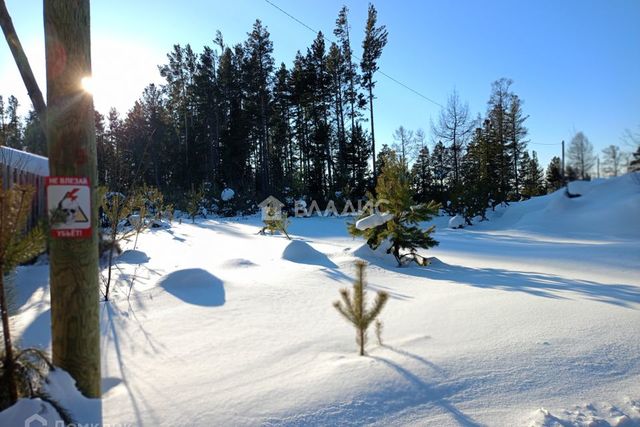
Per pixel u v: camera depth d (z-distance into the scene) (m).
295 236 17.16
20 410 2.21
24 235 2.45
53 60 2.49
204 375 3.06
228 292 5.80
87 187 2.54
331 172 35.03
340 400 2.55
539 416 2.37
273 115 40.22
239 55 42.12
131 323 4.43
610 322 4.16
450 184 38.47
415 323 4.34
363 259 9.05
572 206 26.50
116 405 2.56
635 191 24.83
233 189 34.53
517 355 3.25
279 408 2.48
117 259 9.22
